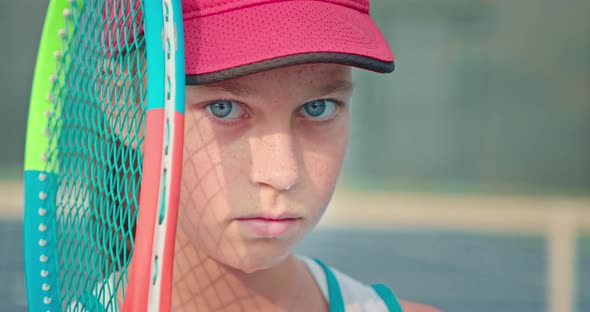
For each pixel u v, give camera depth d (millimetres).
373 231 15898
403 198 17594
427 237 15719
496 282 10594
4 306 7613
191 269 1069
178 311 1078
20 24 24500
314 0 986
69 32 1130
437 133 25203
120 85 966
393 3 25547
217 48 911
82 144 1034
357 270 10906
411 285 9984
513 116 25203
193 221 953
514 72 25312
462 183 25000
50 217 1124
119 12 973
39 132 1134
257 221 920
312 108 958
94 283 968
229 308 1077
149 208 792
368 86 25156
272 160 910
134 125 968
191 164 937
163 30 824
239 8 944
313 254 12102
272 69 910
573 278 3240
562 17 25047
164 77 814
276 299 1102
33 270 1110
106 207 951
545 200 20781
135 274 787
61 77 1133
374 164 24938
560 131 25078
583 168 24953
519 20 25297
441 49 25453
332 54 906
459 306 8797
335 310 1175
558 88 25109
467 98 25266
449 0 25469
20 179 20844
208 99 916
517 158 25141
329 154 964
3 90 24188
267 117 919
